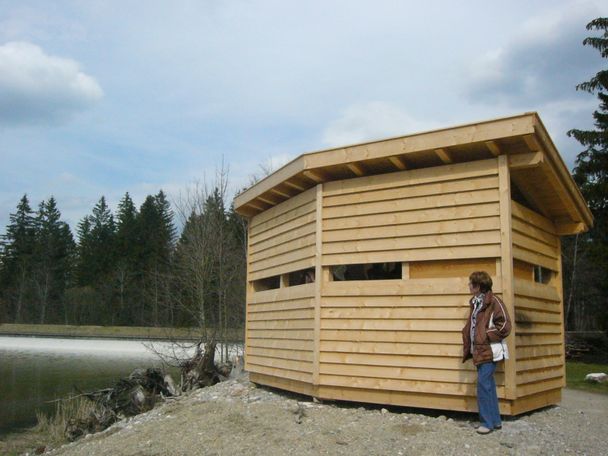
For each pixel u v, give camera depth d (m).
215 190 29.41
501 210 7.15
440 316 7.42
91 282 67.06
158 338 39.75
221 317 25.17
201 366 14.72
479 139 6.98
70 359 34.69
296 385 9.08
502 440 6.28
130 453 7.39
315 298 8.49
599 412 8.59
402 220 7.90
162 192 69.56
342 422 7.31
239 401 9.40
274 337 9.96
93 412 14.51
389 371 7.67
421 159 7.80
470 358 7.00
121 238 67.94
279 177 9.17
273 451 6.50
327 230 8.58
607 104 20.52
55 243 73.81
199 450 6.96
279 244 10.13
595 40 20.50
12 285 71.12
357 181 8.40
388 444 6.33
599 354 21.25
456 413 7.56
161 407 11.18
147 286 57.69
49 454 9.16
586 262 25.33
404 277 7.79
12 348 42.72
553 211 9.32
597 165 20.62
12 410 18.34
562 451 5.96
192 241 27.73
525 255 8.00
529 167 7.33
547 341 8.52
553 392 8.70
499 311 6.63
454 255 7.41
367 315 7.99
